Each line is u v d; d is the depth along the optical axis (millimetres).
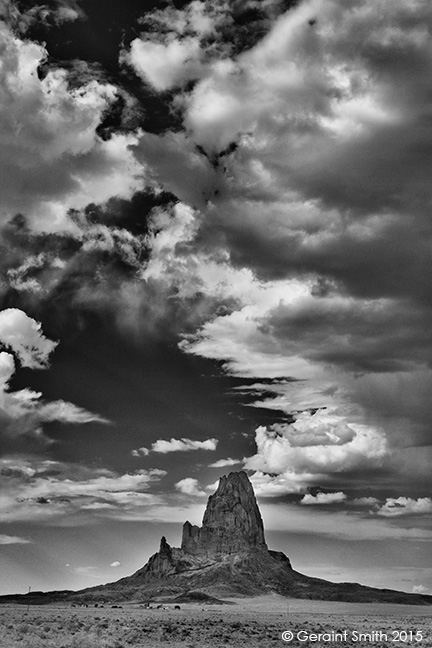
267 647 95188
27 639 82938
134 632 103625
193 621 150750
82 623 122938
